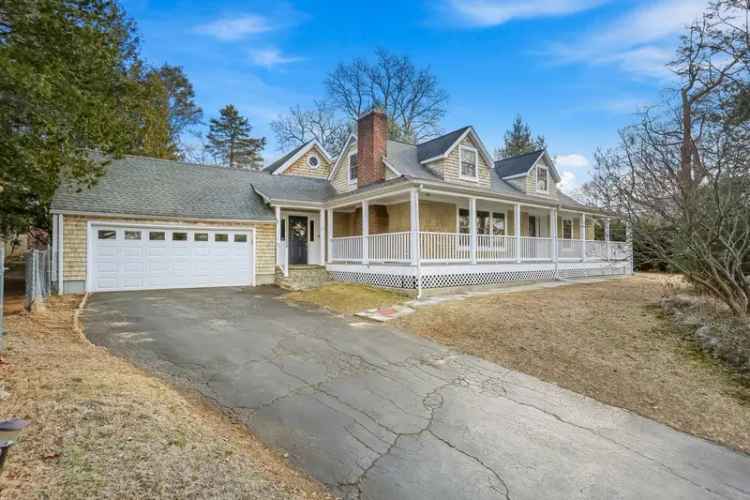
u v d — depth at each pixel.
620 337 7.41
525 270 15.06
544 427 4.32
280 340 7.03
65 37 7.30
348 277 14.34
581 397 5.14
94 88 8.38
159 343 6.52
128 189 13.50
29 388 3.62
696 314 8.23
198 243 13.79
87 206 11.96
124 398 3.67
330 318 9.05
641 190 8.43
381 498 3.02
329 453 3.59
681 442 4.15
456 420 4.38
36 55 6.90
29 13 6.60
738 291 7.82
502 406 4.80
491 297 11.22
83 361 4.90
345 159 17.94
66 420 3.08
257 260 14.82
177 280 13.41
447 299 10.94
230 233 14.37
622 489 3.30
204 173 16.48
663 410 4.85
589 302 10.37
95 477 2.44
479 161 16.72
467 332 7.83
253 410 4.34
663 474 3.56
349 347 6.80
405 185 11.70
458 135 15.67
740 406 4.97
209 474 2.75
